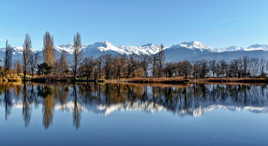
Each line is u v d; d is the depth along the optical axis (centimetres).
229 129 1655
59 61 10519
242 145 1288
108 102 3108
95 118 2014
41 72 9944
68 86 6272
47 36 9662
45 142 1325
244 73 12569
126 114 2225
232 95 4412
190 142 1335
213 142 1340
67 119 1952
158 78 9606
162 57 10512
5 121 1870
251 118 2080
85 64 9406
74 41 9106
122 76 10388
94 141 1345
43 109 2469
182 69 11288
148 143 1312
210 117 2116
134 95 4094
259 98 3894
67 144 1290
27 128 1642
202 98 3797
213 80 10325
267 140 1382
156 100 3412
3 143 1306
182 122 1883
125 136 1452
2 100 3228
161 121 1919
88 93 4331
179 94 4409
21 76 9375
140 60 10719
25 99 3350
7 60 9431
